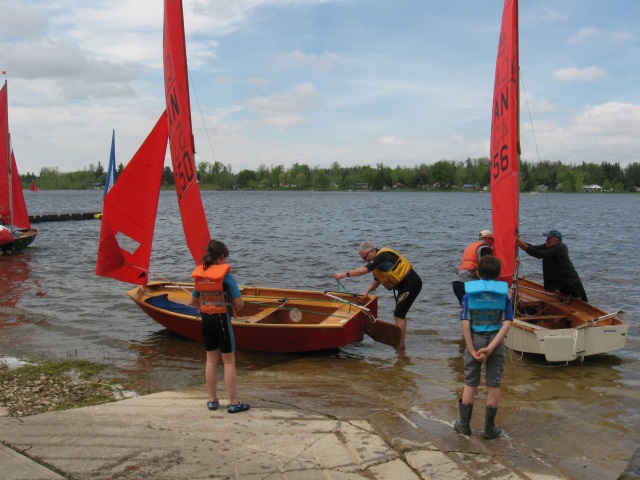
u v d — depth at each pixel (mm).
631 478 4184
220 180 187625
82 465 4020
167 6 9023
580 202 100000
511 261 8461
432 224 39438
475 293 4699
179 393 6070
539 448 4664
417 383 6727
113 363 7668
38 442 4434
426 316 10758
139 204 9695
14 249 21766
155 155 9680
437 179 175000
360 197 123062
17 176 23062
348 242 25844
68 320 10391
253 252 21688
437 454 4398
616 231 33406
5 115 22078
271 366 7555
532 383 6707
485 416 5148
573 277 8789
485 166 166000
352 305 8789
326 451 4398
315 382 6707
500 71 8648
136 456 4191
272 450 4387
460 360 7863
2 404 5738
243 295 9805
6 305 11727
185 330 8812
